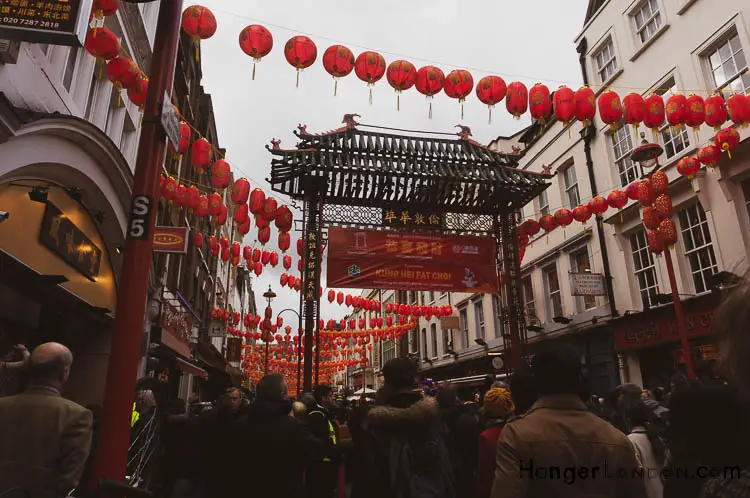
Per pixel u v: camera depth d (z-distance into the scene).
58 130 6.44
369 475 2.83
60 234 7.54
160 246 10.97
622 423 5.22
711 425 1.42
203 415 4.99
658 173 8.84
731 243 9.99
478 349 21.14
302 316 11.59
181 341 15.60
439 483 2.75
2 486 2.47
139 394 5.30
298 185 12.56
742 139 9.99
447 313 19.72
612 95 7.78
